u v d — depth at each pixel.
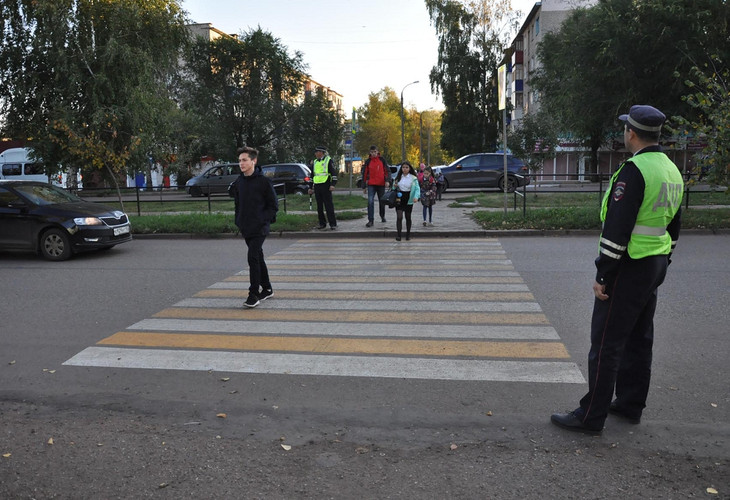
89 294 7.75
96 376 4.73
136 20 17.67
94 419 3.94
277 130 44.75
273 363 4.94
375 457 3.36
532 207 16.75
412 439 3.58
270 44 42.56
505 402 4.09
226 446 3.52
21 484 3.11
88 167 16.72
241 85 43.38
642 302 3.42
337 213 16.25
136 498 2.96
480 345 5.30
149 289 7.99
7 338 5.79
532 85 40.03
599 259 3.41
